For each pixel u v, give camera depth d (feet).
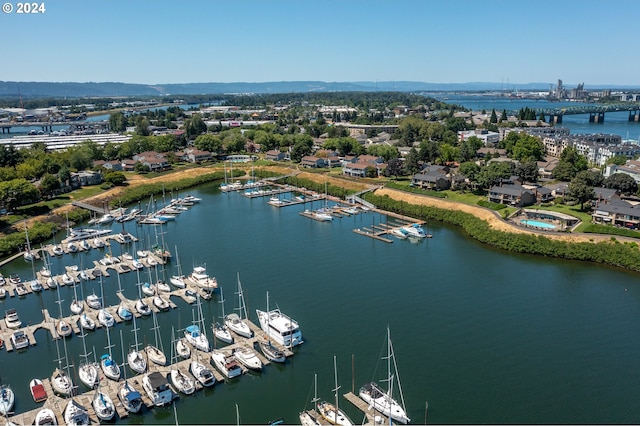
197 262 438.40
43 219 550.77
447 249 472.85
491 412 234.79
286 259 445.78
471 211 557.33
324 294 366.43
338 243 494.59
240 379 264.11
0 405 235.81
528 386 254.06
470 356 281.74
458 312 335.88
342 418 224.12
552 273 405.39
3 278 401.70
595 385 254.47
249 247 481.87
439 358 279.90
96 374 256.11
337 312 336.90
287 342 290.35
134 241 504.84
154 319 326.65
